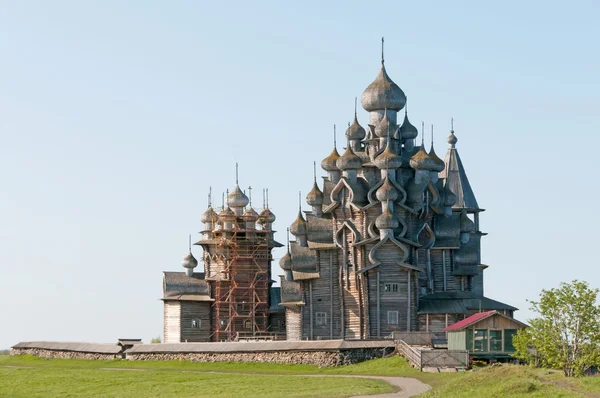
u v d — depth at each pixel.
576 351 85.44
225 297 155.50
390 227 133.50
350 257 137.12
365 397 79.06
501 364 92.44
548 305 86.81
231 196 157.75
